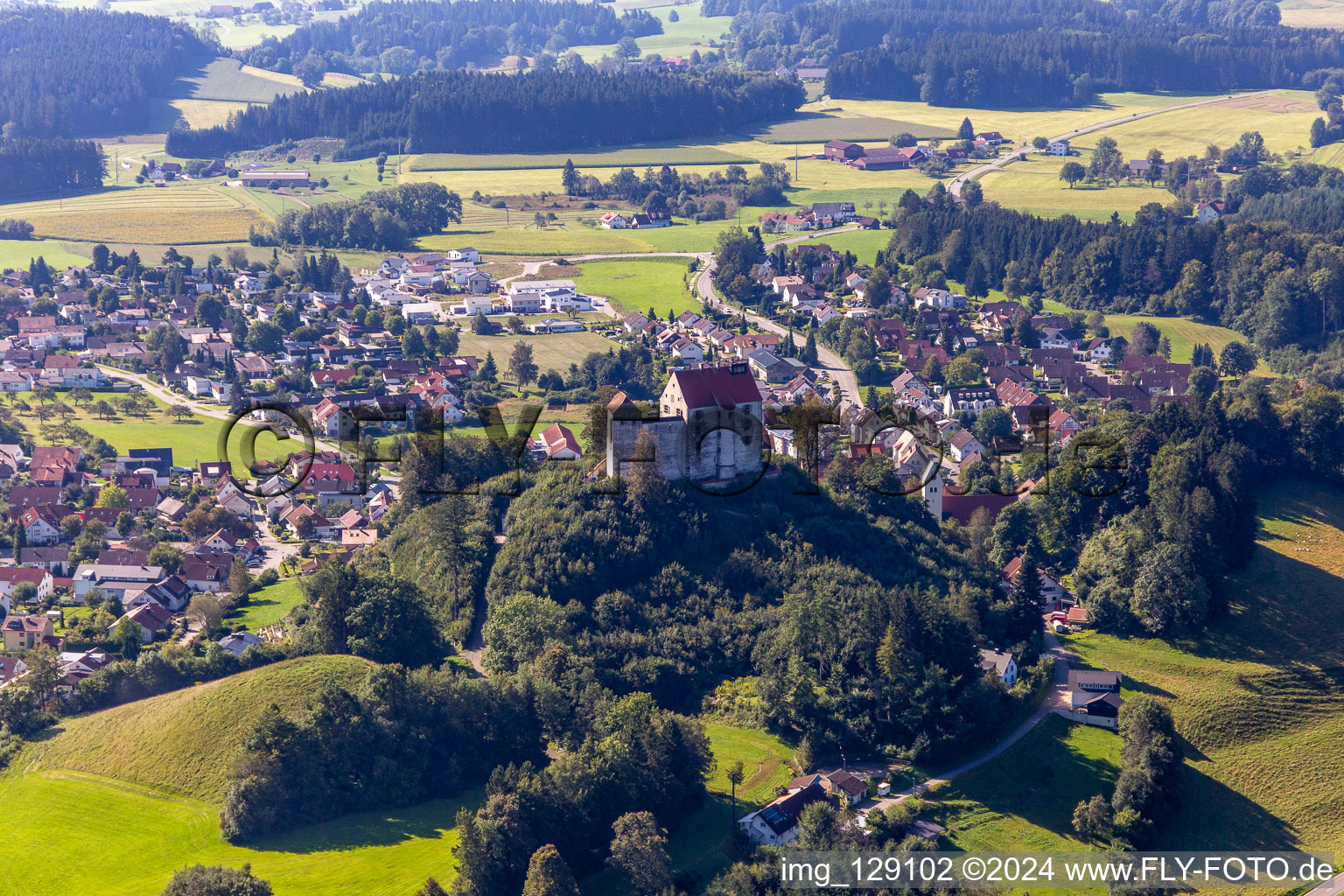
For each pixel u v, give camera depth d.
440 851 140.88
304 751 150.25
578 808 142.62
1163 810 158.62
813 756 162.62
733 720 171.00
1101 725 174.62
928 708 165.12
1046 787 161.88
